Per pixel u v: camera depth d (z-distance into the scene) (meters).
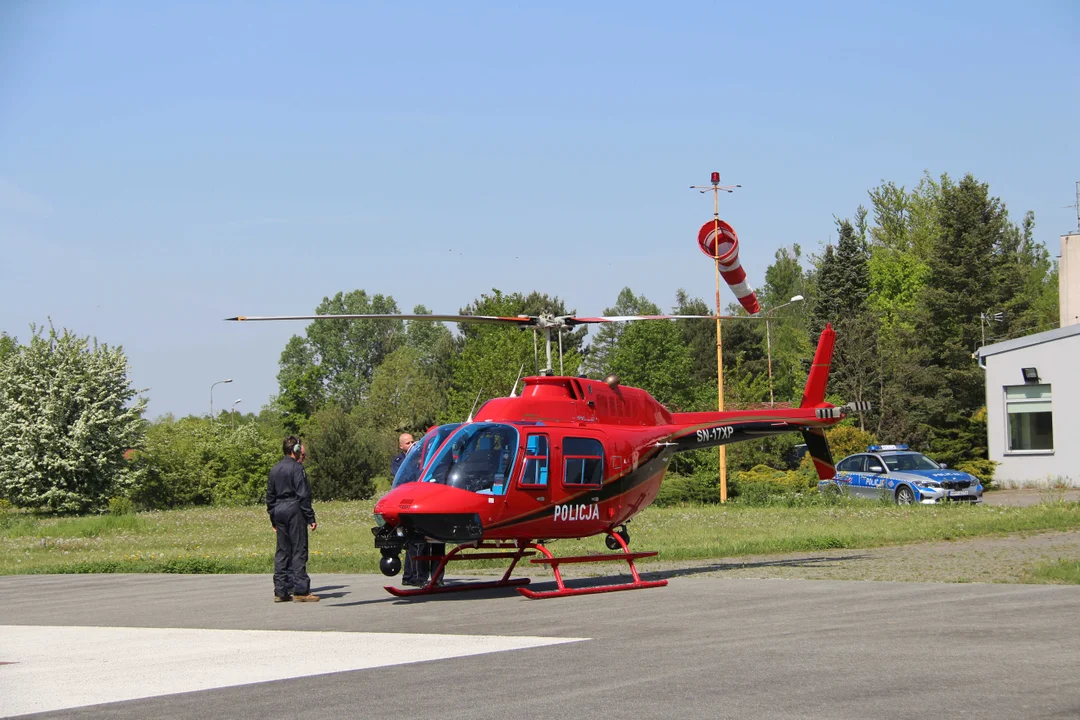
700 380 77.69
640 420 13.93
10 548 23.05
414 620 10.18
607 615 9.98
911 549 16.28
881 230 77.06
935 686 6.29
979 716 5.59
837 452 41.75
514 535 12.15
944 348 53.88
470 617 10.27
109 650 8.81
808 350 62.31
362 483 47.41
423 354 118.31
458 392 56.59
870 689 6.27
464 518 11.52
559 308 68.06
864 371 52.03
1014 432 37.22
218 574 16.23
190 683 7.20
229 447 50.41
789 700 6.05
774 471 42.53
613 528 13.36
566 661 7.50
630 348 61.25
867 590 11.12
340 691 6.76
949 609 9.45
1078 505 22.83
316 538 23.03
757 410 15.59
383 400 81.81
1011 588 10.90
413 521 11.26
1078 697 5.95
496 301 59.62
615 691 6.44
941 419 49.81
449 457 11.82
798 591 11.26
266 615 10.99
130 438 43.91
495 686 6.72
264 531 27.25
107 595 13.58
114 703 6.63
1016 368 37.09
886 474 28.47
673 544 18.36
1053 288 76.00
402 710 6.16
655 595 11.55
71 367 43.56
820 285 62.41
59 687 7.19
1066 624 8.44
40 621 11.12
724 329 80.31
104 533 27.64
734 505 30.88
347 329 122.19
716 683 6.56
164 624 10.51
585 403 13.20
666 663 7.27
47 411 42.31
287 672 7.49
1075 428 35.56
